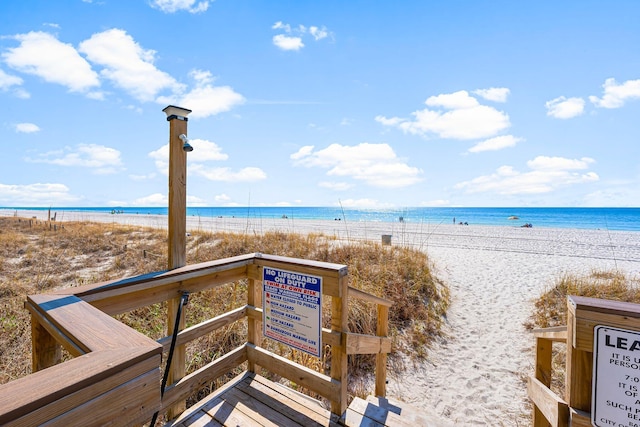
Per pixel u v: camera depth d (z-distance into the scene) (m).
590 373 1.30
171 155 2.32
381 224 32.94
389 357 5.00
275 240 11.07
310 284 2.32
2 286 6.66
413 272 7.79
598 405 1.24
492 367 4.91
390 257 8.94
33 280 7.39
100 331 1.04
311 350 2.32
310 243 10.59
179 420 2.23
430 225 33.28
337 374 2.31
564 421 1.39
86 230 16.48
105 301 1.74
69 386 0.73
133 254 10.05
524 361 5.05
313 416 2.31
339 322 2.25
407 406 2.59
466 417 3.84
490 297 7.83
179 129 2.35
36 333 1.38
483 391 4.34
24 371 3.74
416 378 4.62
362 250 9.56
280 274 2.51
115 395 0.82
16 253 10.44
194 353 4.03
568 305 1.38
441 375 4.72
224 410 2.35
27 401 0.65
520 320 6.51
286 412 2.34
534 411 1.95
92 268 8.77
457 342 5.71
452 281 9.02
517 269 10.38
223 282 2.54
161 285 2.04
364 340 2.56
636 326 1.17
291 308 2.45
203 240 12.55
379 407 2.49
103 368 0.80
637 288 7.39
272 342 4.28
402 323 5.97
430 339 5.68
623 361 1.20
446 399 4.18
